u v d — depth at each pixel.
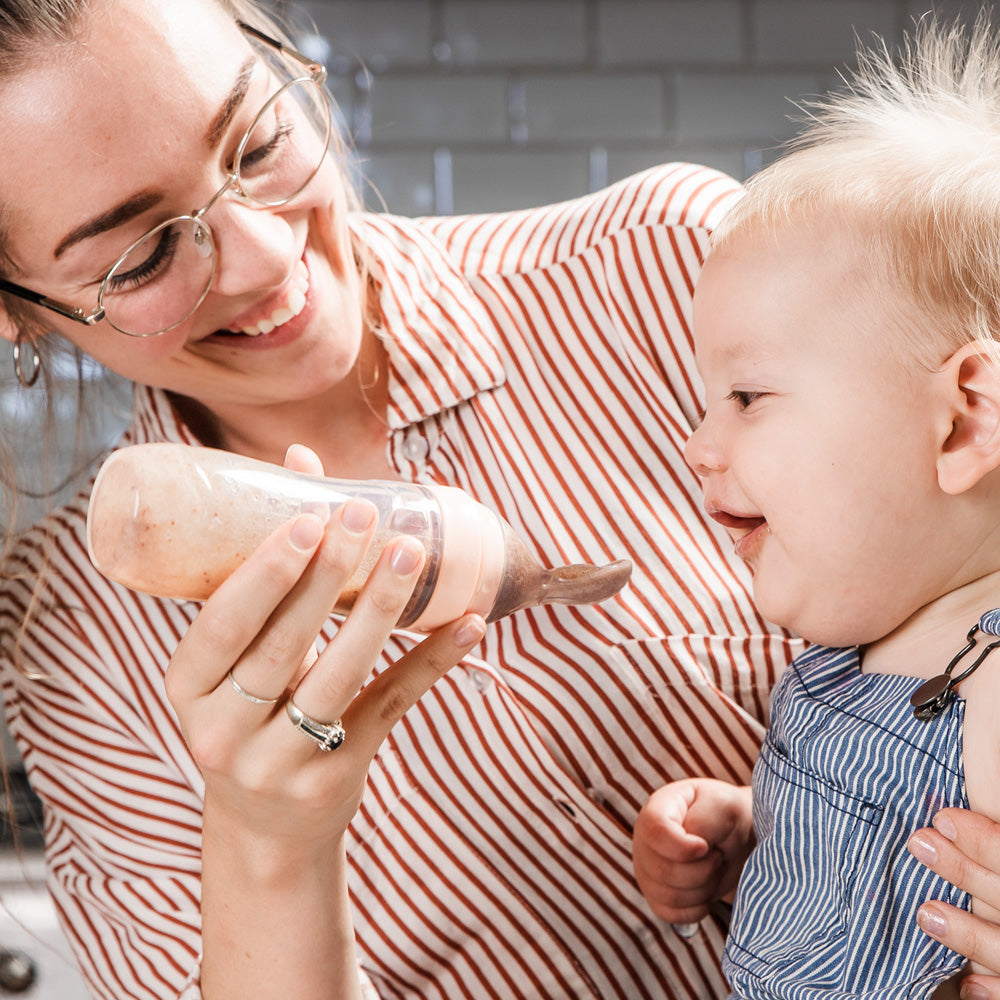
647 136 2.49
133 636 1.04
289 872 0.70
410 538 0.61
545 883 0.96
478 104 2.49
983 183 0.72
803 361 0.74
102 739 1.05
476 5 2.46
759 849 0.82
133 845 1.04
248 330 0.88
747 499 0.77
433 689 0.95
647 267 1.00
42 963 1.66
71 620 1.07
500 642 0.98
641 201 1.03
